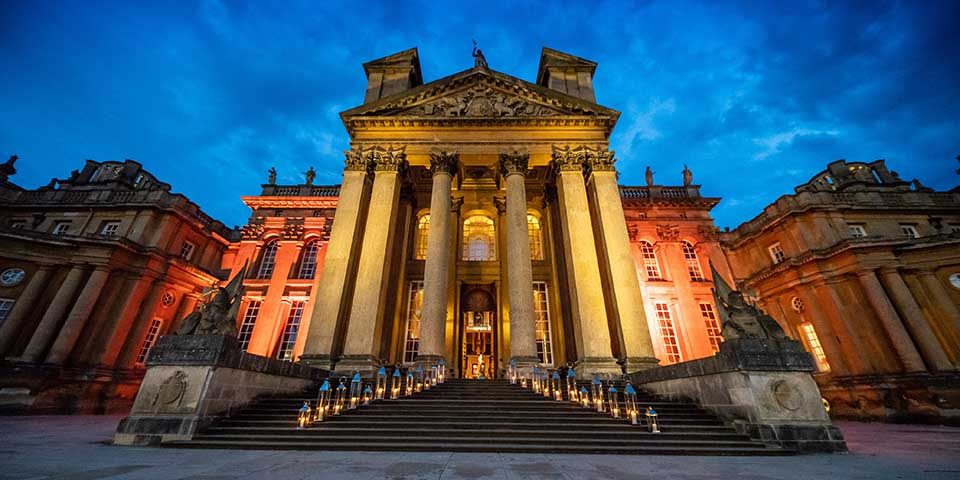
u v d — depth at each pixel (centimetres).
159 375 870
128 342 2161
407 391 1184
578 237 1700
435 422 922
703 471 591
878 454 775
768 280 2427
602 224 1742
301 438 805
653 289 2439
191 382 859
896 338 1859
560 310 2023
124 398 2094
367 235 1711
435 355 1482
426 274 1642
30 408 1761
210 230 2727
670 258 2523
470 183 2475
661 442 803
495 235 2389
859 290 2045
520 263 1650
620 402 1105
